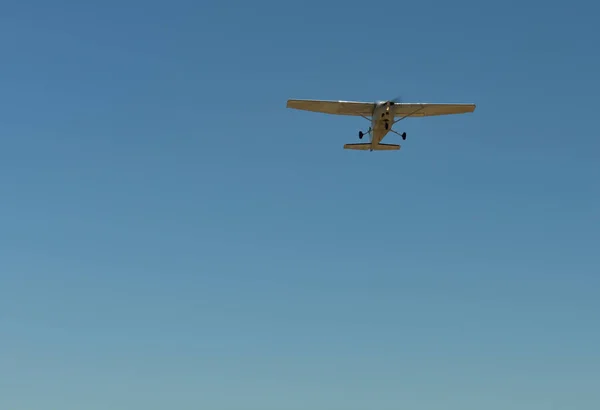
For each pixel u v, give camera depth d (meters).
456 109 80.12
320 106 79.56
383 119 78.88
